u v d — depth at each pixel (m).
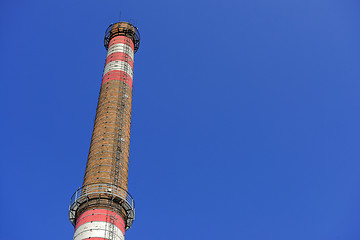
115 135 49.59
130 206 43.28
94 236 38.22
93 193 42.19
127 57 61.84
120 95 55.06
